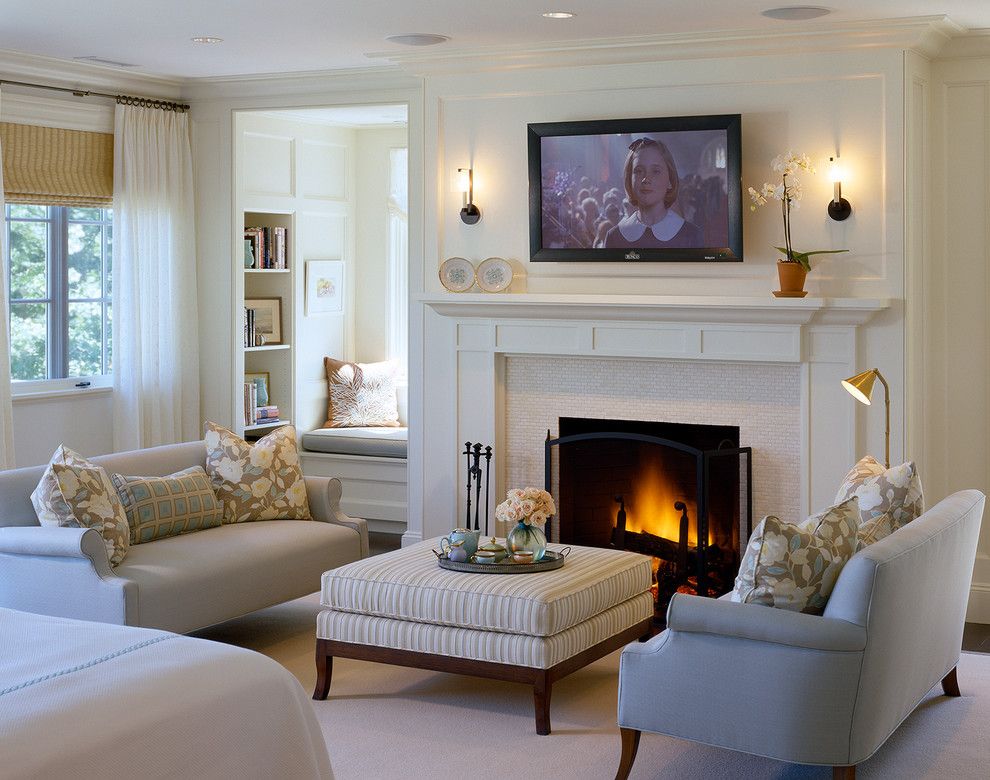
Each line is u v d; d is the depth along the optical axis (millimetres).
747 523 5855
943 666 4281
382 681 4855
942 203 5766
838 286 5598
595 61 5965
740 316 5625
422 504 6598
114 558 4758
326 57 6430
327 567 5551
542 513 4652
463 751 4066
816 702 3432
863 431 5566
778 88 5652
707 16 5289
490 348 6316
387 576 4539
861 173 5523
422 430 6582
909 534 3721
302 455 8055
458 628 4367
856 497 3955
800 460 5719
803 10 5141
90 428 7094
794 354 5613
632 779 3834
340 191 8516
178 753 2777
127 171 7039
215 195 7430
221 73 6996
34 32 5801
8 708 2676
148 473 5500
